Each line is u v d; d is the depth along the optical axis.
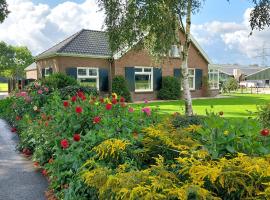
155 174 2.90
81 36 23.42
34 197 4.50
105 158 3.67
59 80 16.28
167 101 23.22
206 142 3.30
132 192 2.50
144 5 12.41
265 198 2.43
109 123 4.75
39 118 7.54
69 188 3.87
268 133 3.19
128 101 23.08
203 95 28.75
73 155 4.20
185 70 13.62
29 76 34.88
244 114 14.25
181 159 2.93
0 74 70.44
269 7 12.98
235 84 39.81
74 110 5.45
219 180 2.54
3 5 22.39
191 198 2.50
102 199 2.90
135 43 13.86
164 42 12.78
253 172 2.56
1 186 4.96
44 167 5.21
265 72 68.50
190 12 13.02
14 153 6.96
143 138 4.08
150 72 24.91
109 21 13.38
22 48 67.12
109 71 23.42
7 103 12.70
